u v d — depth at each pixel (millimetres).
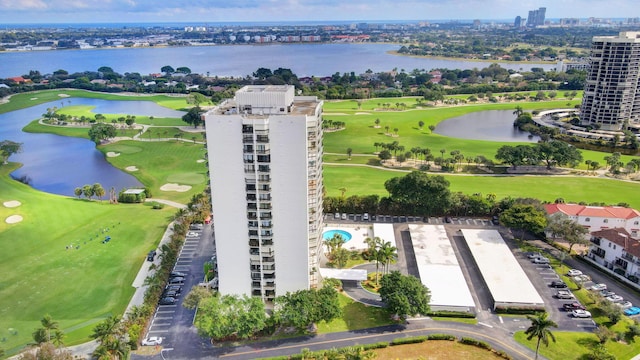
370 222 189875
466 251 165875
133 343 119188
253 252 127875
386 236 172250
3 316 132875
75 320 131375
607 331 118875
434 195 184750
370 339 122812
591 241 160750
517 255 162750
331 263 157000
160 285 142500
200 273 154875
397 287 127312
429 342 121875
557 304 136375
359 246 168750
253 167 119375
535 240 173125
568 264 157375
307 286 131500
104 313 134375
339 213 196875
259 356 117125
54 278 151750
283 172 119625
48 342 109500
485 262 152250
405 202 190375
